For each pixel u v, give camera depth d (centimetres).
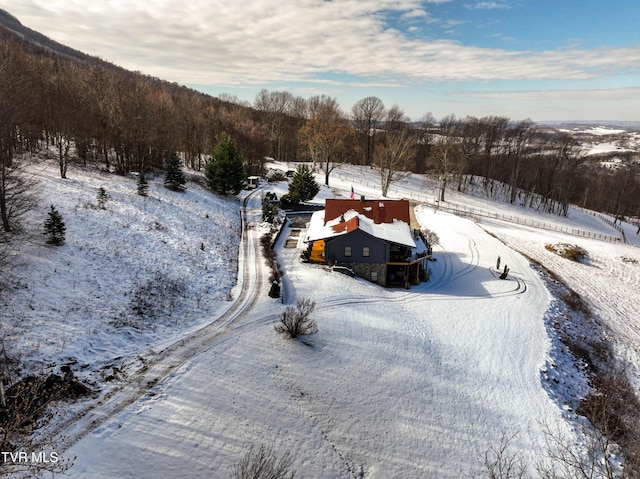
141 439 1599
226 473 1549
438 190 8869
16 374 1686
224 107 12612
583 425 2328
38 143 5775
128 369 1991
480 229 6059
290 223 5375
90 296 2461
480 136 11725
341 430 1916
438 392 2344
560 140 12444
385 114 11456
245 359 2252
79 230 3225
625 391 2862
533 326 3409
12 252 2558
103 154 6359
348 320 2945
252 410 1902
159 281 2925
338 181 8581
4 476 1245
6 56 4566
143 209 4153
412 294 3791
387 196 7562
